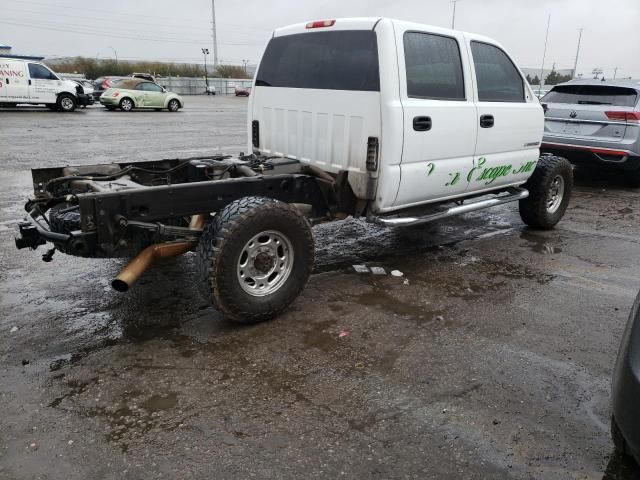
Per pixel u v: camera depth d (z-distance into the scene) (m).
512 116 5.77
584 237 6.80
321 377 3.44
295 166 5.00
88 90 31.48
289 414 3.06
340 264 5.54
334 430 2.93
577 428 3.00
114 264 5.34
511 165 5.95
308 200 4.73
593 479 2.62
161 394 3.23
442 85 4.99
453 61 5.09
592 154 9.29
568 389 3.38
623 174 10.12
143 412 3.06
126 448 2.77
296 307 4.46
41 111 23.56
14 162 10.50
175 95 27.69
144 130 17.22
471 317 4.36
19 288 4.70
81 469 2.62
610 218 7.79
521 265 5.66
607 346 3.94
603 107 9.23
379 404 3.17
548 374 3.54
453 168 5.16
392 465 2.69
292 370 3.51
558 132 9.69
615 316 4.46
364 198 4.73
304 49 5.15
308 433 2.90
